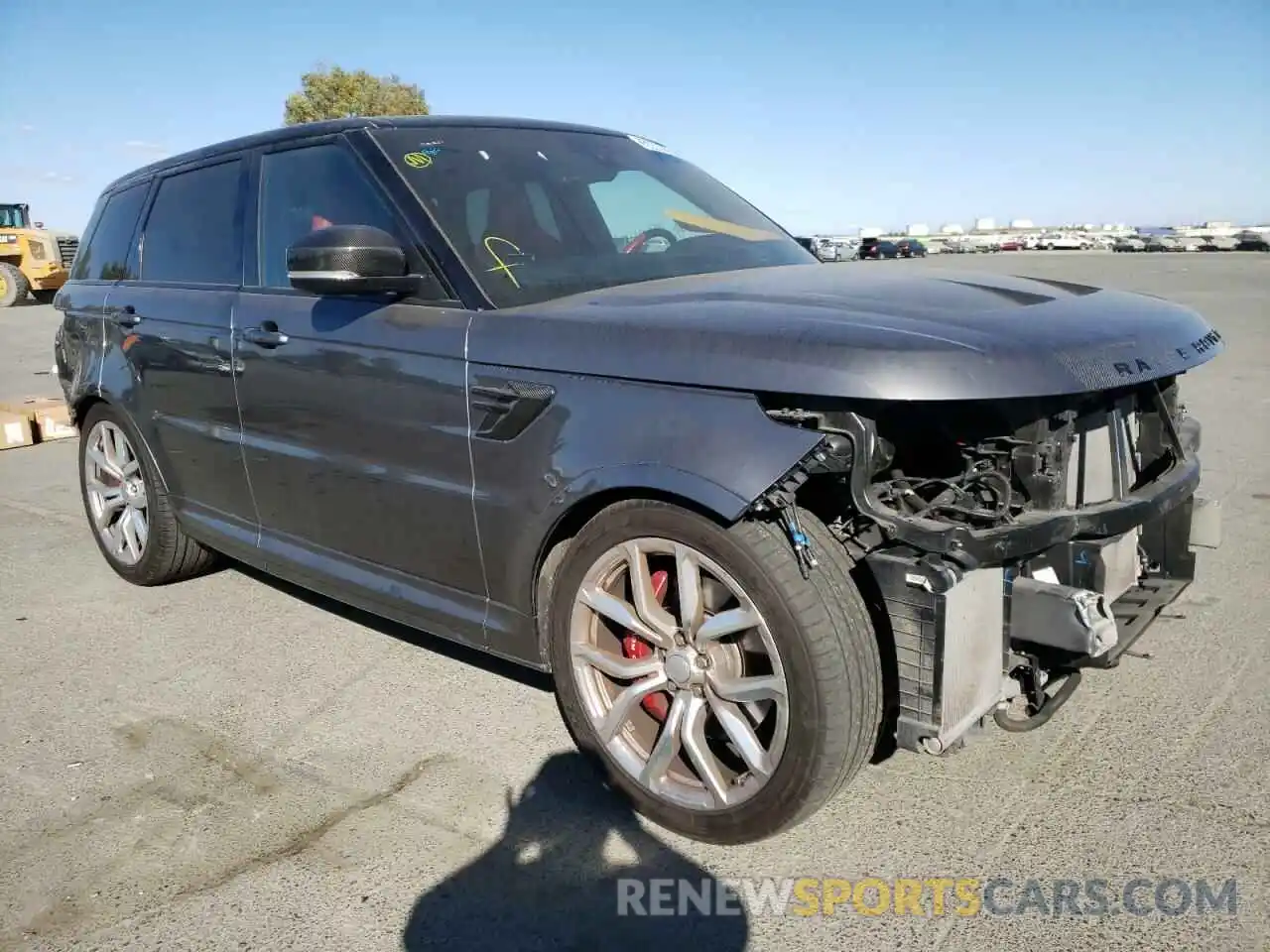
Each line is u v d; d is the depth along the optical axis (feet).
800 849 8.54
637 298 9.19
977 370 7.24
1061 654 8.23
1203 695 10.85
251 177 12.67
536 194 11.09
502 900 8.05
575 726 9.25
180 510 14.29
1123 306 9.11
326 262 9.48
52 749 10.71
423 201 10.41
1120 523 8.27
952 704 7.61
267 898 8.17
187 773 10.14
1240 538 15.93
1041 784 9.31
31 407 30.22
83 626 14.21
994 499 8.24
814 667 7.54
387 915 7.93
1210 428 24.09
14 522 19.98
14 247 91.61
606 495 8.52
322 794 9.66
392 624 13.96
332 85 148.87
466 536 9.72
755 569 7.66
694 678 8.38
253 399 11.96
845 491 8.43
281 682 12.16
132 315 14.25
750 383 7.55
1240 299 55.21
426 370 9.73
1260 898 7.69
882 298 8.61
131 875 8.52
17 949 7.68
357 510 10.91
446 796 9.53
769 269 11.00
